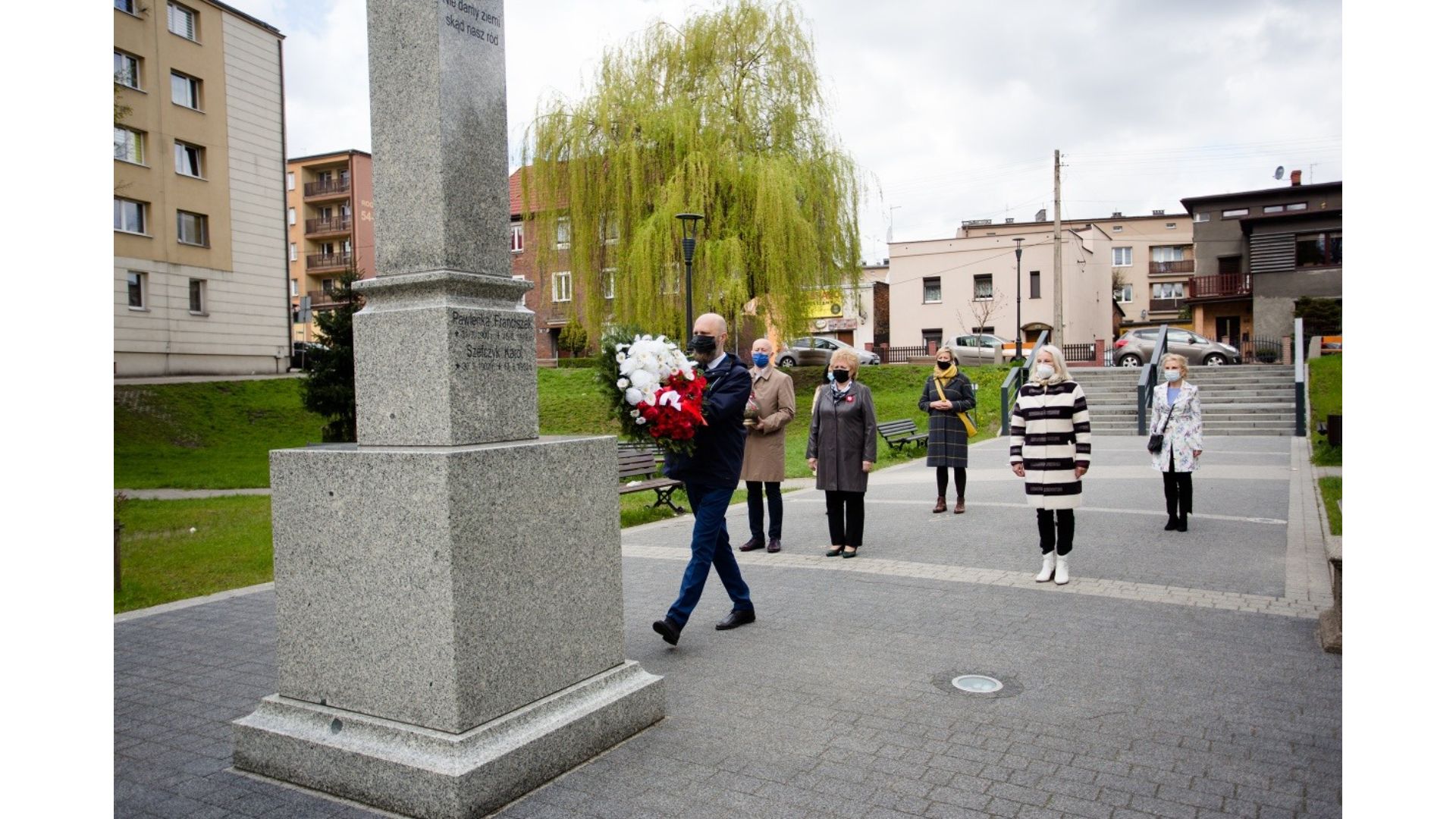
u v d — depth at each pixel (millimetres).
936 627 5816
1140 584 6938
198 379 28672
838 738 4012
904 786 3518
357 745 3512
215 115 32031
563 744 3682
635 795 3479
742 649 5418
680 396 5129
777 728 4141
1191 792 3432
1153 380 23906
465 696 3395
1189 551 8133
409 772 3338
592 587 4062
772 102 26547
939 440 10602
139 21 29422
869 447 8164
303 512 3717
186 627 6230
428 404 3611
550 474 3842
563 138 25969
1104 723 4133
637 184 25281
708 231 25094
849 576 7465
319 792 3582
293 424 25438
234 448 22875
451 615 3350
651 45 26625
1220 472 14070
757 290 25734
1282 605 6227
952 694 4559
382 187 3852
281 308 34625
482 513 3490
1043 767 3676
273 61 34375
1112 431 21641
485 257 3887
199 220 31781
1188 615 6016
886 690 4633
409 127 3781
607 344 5324
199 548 9578
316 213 59906
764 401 8703
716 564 5957
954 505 11469
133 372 29141
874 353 40000
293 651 3785
